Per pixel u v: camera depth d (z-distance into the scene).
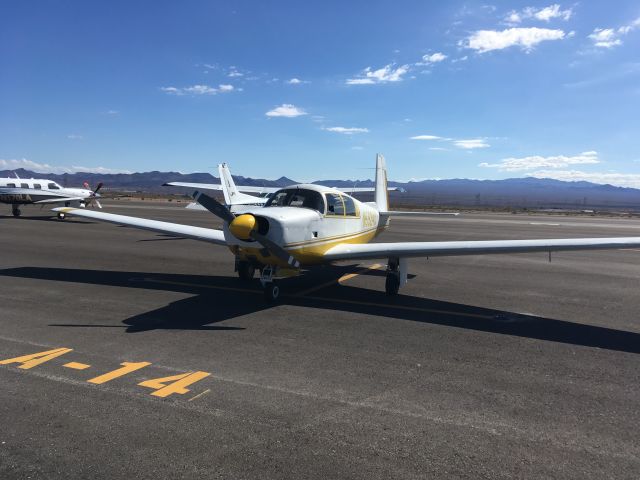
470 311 6.96
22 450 2.92
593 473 2.80
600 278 10.23
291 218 6.89
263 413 3.48
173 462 2.82
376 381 4.16
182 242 15.23
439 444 3.10
